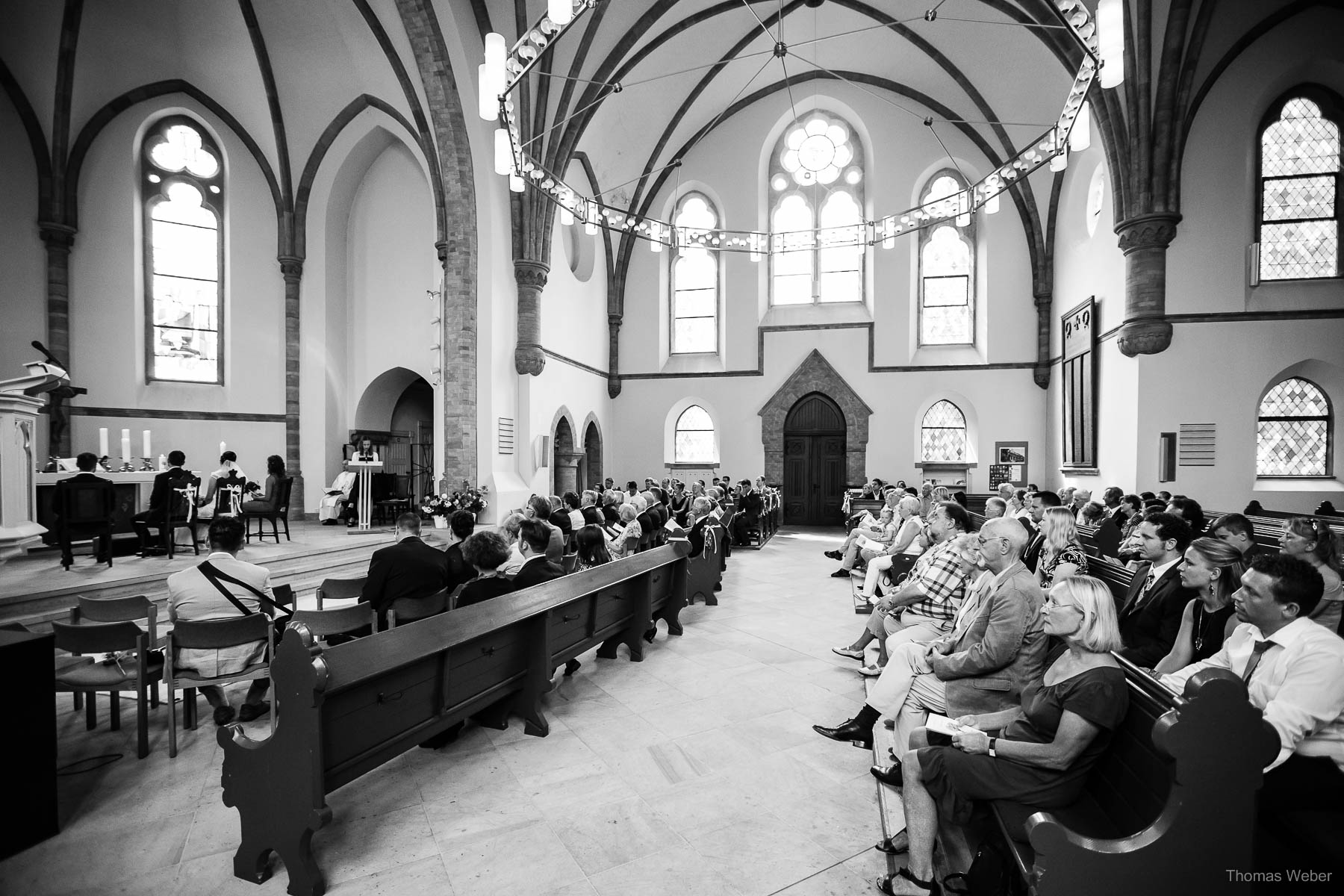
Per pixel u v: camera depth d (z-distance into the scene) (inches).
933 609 197.3
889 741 169.5
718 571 377.7
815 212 793.6
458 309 520.1
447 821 139.7
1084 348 592.7
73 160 547.2
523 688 187.8
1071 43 506.3
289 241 642.2
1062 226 668.7
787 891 117.4
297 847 114.1
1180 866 79.6
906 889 114.9
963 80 658.2
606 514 393.4
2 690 126.0
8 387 304.8
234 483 389.4
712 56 679.7
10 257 525.3
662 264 823.1
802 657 257.8
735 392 804.0
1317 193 471.2
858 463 765.9
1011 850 97.1
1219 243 468.4
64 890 117.0
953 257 756.6
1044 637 135.6
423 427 761.0
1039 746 104.1
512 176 363.3
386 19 526.6
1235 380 467.5
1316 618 156.5
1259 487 466.9
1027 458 717.9
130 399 576.7
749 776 160.6
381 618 201.0
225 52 589.0
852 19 650.2
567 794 151.4
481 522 518.3
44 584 274.8
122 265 572.7
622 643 278.2
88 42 540.1
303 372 650.2
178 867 123.9
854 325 768.9
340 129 632.4
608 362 825.5
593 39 541.6
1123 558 277.9
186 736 180.9
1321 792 97.4
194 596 180.5
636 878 120.8
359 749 130.6
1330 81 467.2
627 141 725.9
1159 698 92.1
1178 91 456.4
